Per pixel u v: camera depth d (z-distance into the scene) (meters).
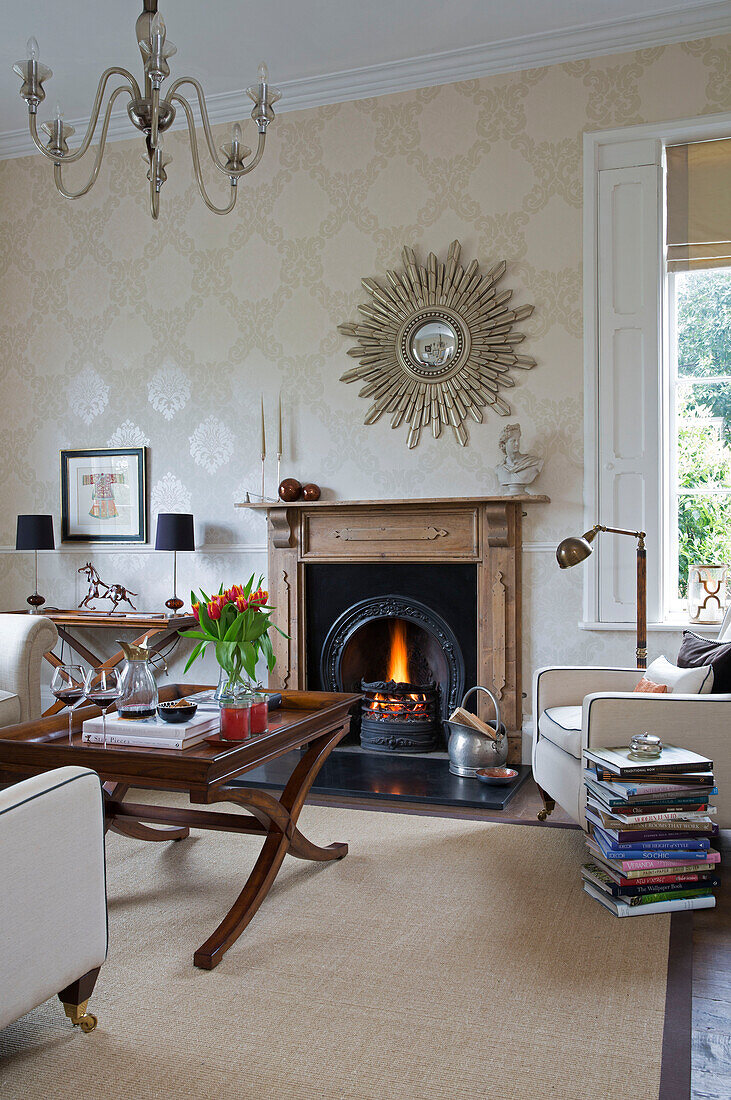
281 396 4.98
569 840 3.29
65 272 5.46
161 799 3.91
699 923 2.57
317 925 2.54
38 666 3.98
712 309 4.43
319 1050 1.90
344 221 4.87
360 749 4.79
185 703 2.76
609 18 4.26
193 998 2.13
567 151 4.46
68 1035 1.97
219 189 5.12
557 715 3.36
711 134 4.31
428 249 4.71
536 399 4.50
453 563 4.61
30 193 5.54
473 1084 1.77
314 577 4.88
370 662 5.01
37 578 5.52
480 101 4.61
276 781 4.10
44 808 1.80
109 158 5.36
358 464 4.83
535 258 4.51
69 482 5.44
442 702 4.72
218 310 5.12
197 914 2.62
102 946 1.99
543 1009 2.06
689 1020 2.01
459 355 4.62
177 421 5.20
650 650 4.33
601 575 4.39
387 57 4.62
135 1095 1.75
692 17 4.21
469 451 4.62
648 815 2.65
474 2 4.13
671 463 4.45
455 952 2.36
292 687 4.85
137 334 5.29
